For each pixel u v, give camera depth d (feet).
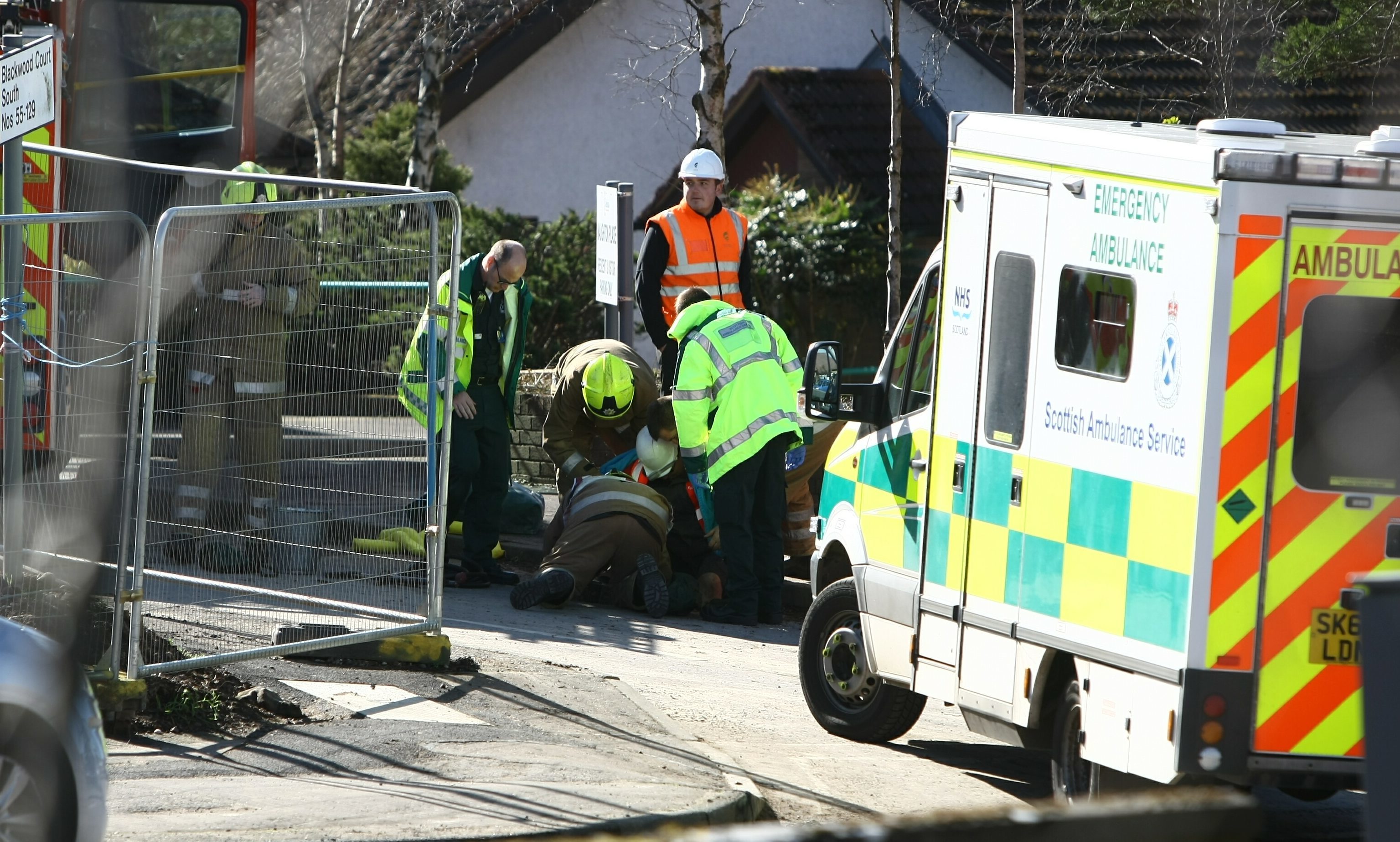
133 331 86.99
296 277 95.61
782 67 303.89
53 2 155.22
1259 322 71.41
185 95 170.71
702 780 81.87
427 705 93.50
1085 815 35.27
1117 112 234.38
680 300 138.72
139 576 85.46
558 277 240.53
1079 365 79.92
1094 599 77.66
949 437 90.99
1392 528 72.38
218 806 71.46
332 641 96.89
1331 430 72.08
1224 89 182.60
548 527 147.33
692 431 135.44
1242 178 71.00
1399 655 50.39
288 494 96.07
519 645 119.44
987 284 87.92
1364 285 72.08
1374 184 71.41
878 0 308.19
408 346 101.91
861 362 252.42
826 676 104.12
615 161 309.01
